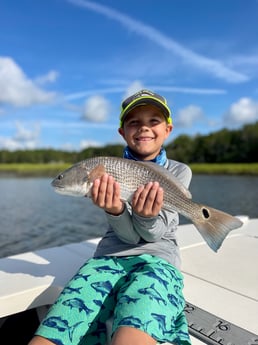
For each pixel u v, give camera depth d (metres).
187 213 0.53
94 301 0.48
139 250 0.55
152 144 0.62
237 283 0.60
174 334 0.44
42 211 3.61
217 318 0.49
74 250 0.76
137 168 0.52
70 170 0.53
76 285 0.49
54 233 2.61
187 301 0.54
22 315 0.62
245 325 0.48
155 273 0.49
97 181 0.48
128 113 0.62
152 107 0.61
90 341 0.46
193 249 0.77
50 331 0.43
